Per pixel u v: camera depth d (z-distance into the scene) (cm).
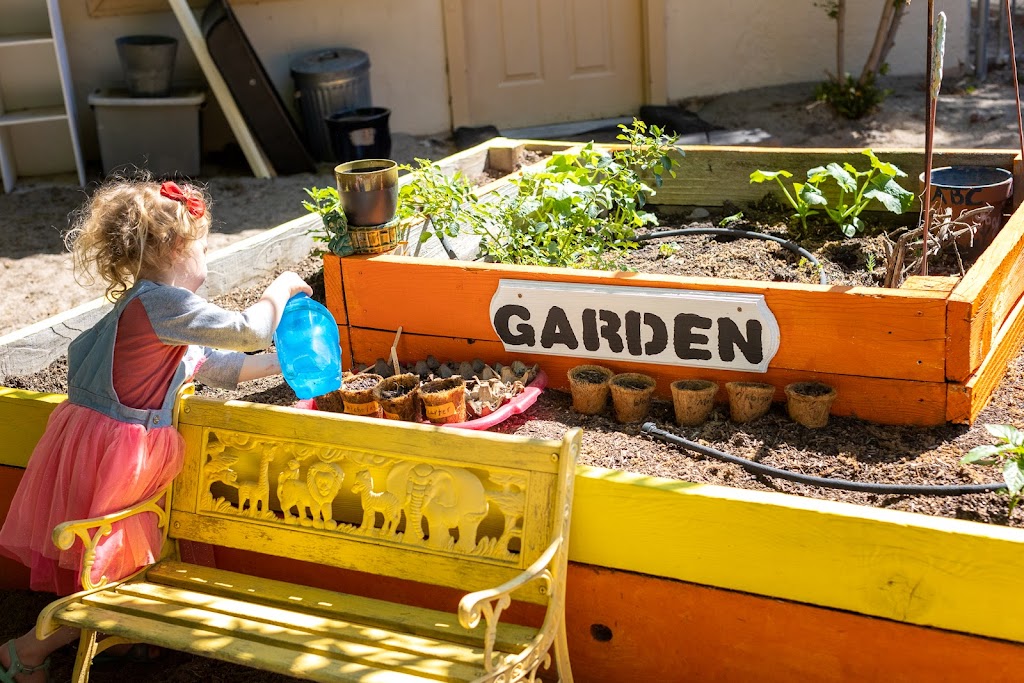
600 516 275
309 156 812
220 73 784
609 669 292
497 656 254
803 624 262
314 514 294
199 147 812
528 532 269
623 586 280
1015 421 323
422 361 378
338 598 290
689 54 949
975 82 937
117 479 288
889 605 250
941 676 251
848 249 474
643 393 335
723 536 263
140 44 776
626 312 345
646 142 519
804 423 328
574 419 346
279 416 296
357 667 256
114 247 289
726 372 342
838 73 894
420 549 282
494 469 272
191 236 293
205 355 318
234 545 304
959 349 309
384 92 903
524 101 948
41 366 424
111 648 329
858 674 260
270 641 270
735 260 473
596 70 954
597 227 486
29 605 364
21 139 809
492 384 346
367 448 286
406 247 436
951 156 489
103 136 795
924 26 947
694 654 279
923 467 301
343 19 873
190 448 307
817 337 327
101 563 291
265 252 506
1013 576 236
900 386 322
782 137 853
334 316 392
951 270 442
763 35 954
